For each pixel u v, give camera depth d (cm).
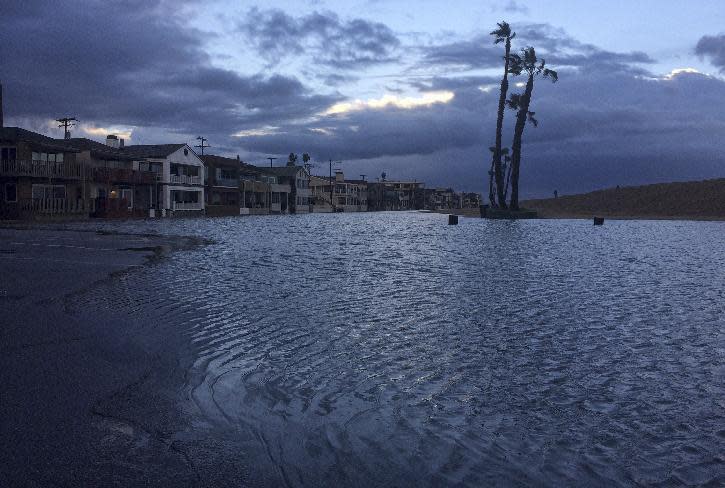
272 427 471
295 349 745
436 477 391
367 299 1171
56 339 734
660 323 961
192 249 2292
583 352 764
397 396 567
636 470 414
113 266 1600
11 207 4741
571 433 482
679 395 590
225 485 367
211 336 801
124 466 387
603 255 2258
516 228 4594
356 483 378
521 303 1146
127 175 5981
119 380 578
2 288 1144
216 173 8394
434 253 2298
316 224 5350
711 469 419
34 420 459
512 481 389
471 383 620
